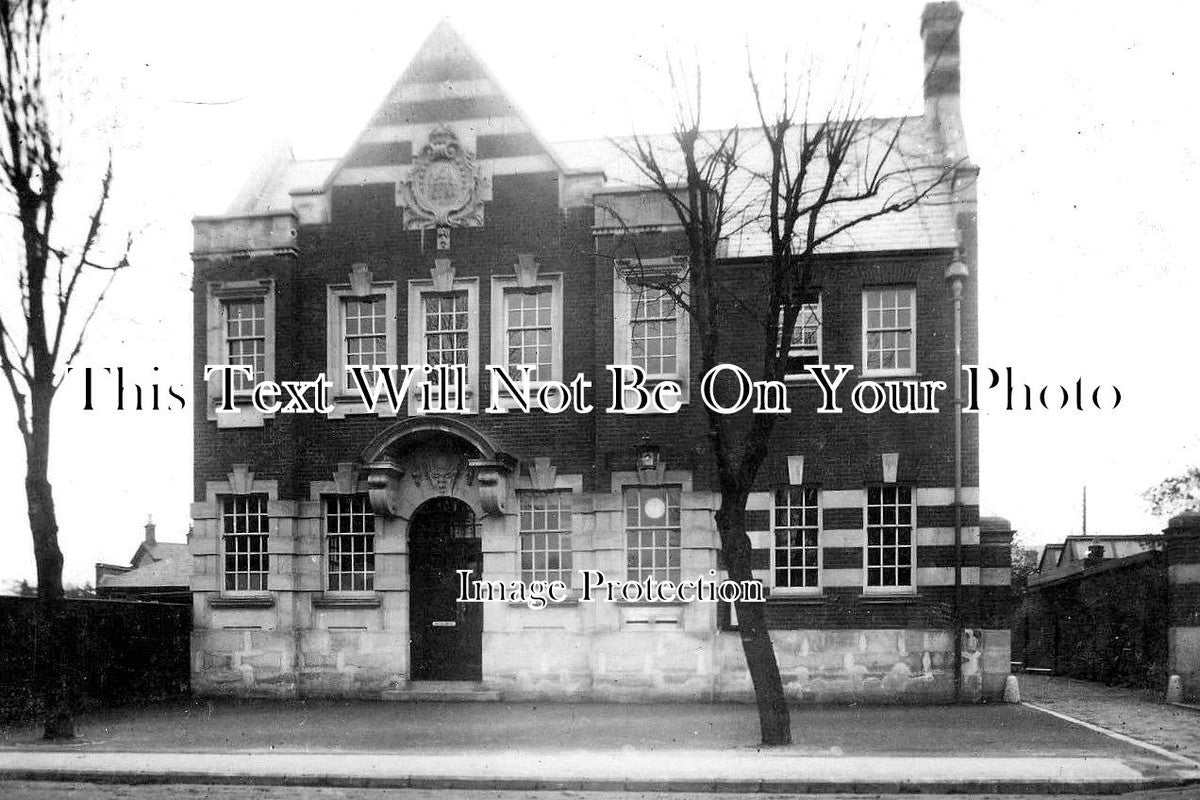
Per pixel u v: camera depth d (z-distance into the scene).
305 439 24.62
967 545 22.23
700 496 22.88
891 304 23.08
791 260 16.72
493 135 24.38
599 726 18.91
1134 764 14.46
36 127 17.64
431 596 24.23
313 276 24.80
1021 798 12.98
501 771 14.25
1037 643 41.59
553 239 23.98
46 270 18.41
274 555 24.27
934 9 25.55
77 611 22.08
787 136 25.61
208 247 24.98
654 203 23.36
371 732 18.36
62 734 17.86
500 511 23.44
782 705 16.39
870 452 22.61
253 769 14.62
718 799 13.22
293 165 28.56
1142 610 27.86
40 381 18.14
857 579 22.42
